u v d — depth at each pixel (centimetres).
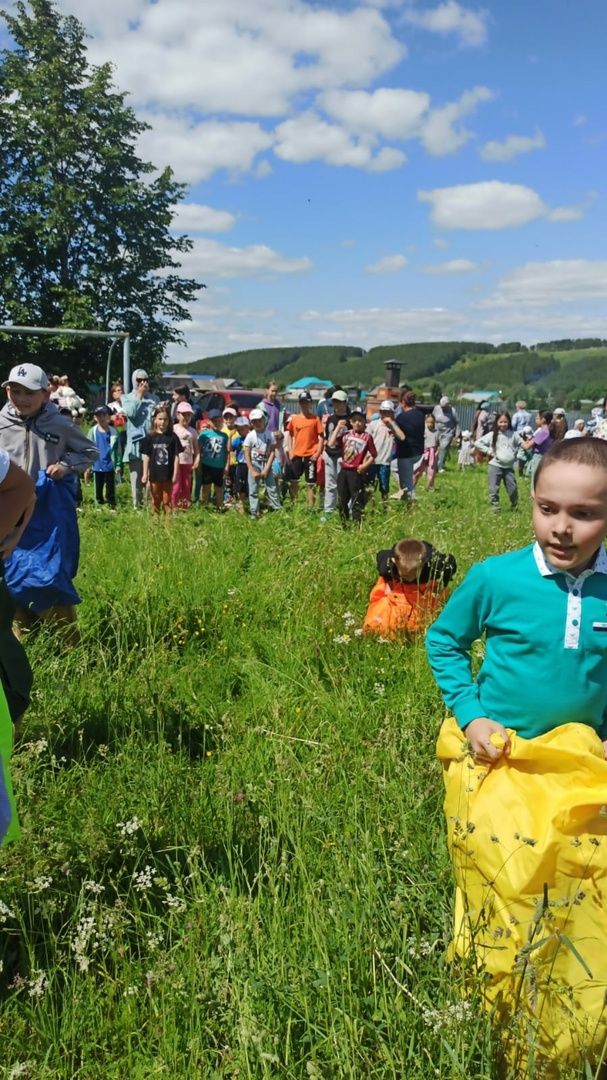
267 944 258
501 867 226
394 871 299
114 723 430
